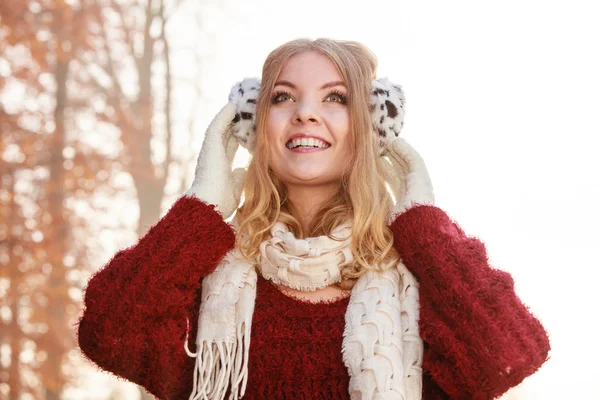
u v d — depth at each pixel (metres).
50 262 9.53
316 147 2.23
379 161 2.29
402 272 2.16
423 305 2.08
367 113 2.26
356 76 2.26
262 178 2.28
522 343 1.99
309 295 2.18
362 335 2.05
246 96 2.36
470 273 2.05
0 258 9.34
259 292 2.21
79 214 10.32
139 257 2.16
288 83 2.26
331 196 2.30
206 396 2.08
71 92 11.16
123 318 2.09
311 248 2.14
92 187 10.43
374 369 2.00
